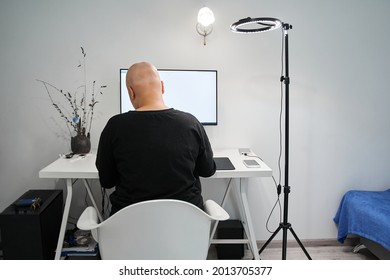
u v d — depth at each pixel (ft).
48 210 5.81
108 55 6.70
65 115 6.82
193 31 6.74
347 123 7.29
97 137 6.95
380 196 6.79
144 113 3.60
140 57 6.74
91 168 5.19
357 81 7.16
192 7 6.68
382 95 7.26
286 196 6.13
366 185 7.52
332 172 7.43
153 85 3.88
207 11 6.09
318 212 7.54
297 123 7.21
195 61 6.84
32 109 6.75
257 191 7.41
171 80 6.33
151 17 6.66
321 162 7.38
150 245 3.15
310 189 7.45
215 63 6.87
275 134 7.18
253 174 5.12
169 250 3.20
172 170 3.50
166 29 6.70
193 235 3.27
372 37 7.04
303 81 7.07
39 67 6.63
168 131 3.54
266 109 7.09
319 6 6.86
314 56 7.00
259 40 6.86
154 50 6.74
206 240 3.46
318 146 7.32
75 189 7.08
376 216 5.92
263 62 6.93
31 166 6.91
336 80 7.12
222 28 6.79
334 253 7.16
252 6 6.76
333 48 7.00
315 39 6.94
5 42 6.49
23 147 6.84
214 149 7.04
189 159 3.65
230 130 7.12
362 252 7.17
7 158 6.84
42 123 6.81
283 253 6.20
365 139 7.38
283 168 7.33
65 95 6.75
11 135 6.79
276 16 6.82
